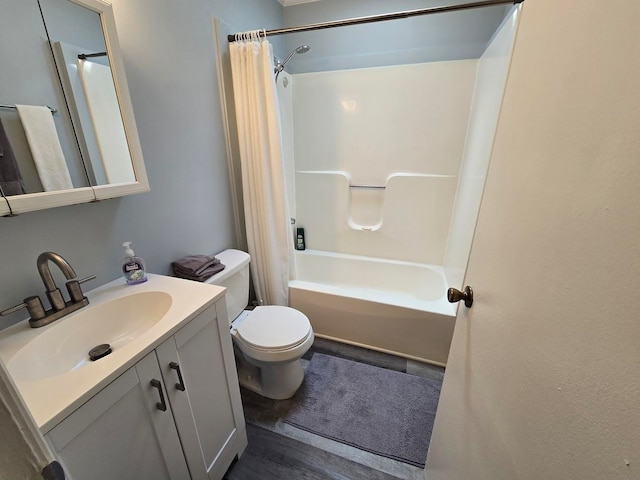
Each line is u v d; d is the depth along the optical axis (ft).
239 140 5.55
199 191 4.99
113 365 2.22
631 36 1.00
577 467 1.17
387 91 7.05
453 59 6.60
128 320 3.28
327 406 4.99
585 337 1.17
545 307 1.46
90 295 3.27
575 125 1.31
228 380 3.69
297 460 4.14
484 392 2.13
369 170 7.82
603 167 1.12
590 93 1.22
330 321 6.57
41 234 2.89
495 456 1.89
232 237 6.06
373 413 4.86
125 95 3.34
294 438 4.44
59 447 1.89
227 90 5.38
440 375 5.68
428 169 7.30
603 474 1.05
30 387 2.02
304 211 8.71
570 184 1.32
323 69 7.55
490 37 6.23
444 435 3.07
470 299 2.58
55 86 2.81
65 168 2.91
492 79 4.93
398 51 6.86
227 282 4.92
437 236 7.69
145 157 3.91
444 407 3.18
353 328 6.41
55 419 1.82
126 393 2.33
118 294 3.30
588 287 1.17
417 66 6.68
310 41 7.39
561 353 1.32
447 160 7.09
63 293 3.17
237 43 5.04
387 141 7.43
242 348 4.59
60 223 3.04
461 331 2.83
